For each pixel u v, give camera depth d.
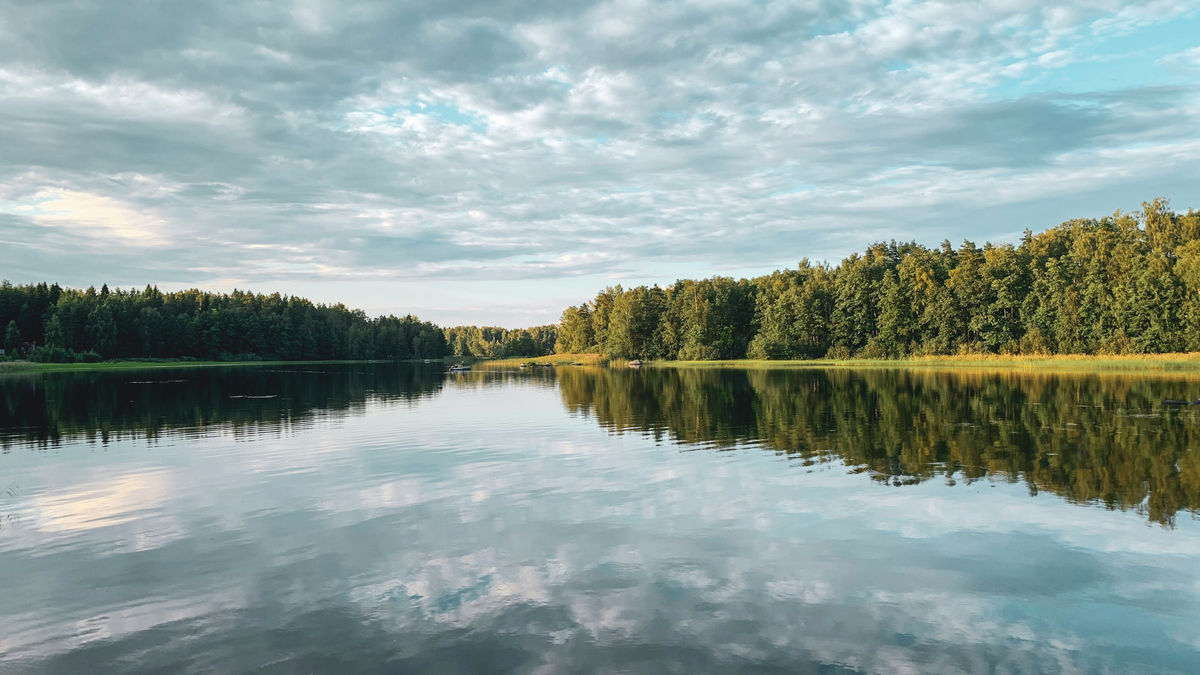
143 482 20.81
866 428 29.89
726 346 144.75
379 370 130.12
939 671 9.03
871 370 87.38
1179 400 38.66
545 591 11.73
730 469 21.39
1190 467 20.50
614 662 9.28
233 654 9.69
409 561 13.32
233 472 22.22
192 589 12.09
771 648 9.65
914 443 25.69
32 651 9.87
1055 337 103.31
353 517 16.50
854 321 127.56
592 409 41.56
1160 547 13.57
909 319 120.69
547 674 8.97
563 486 19.42
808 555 13.34
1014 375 67.62
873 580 12.05
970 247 117.12
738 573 12.44
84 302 159.88
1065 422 30.36
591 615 10.74
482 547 14.08
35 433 32.28
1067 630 10.19
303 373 113.12
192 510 17.41
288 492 19.25
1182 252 93.69
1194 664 9.18
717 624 10.40
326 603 11.38
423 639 10.02
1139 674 8.97
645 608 10.99
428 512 16.83
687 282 160.88
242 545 14.50
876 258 137.75
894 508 16.50
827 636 10.00
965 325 113.56
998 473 20.19
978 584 11.84
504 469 22.09
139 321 165.50
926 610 10.87
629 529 15.13
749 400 45.09
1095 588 11.64
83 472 22.45
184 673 9.20
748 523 15.46
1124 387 49.50
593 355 174.50
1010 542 13.95
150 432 32.44
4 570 13.18
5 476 21.89
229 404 48.12
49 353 140.75
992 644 9.77
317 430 32.88
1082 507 16.38
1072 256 105.38
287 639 10.11
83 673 9.23
